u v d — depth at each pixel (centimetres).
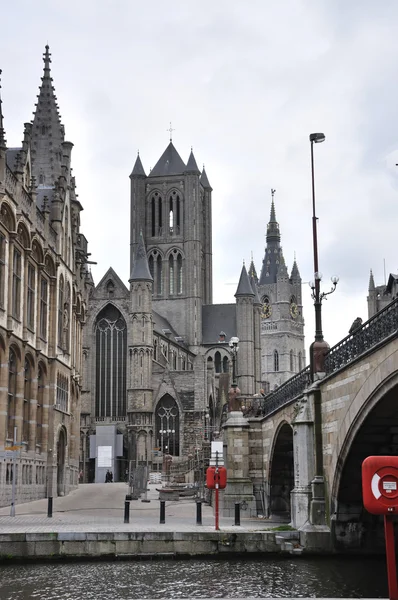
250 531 3772
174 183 19050
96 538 3609
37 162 8294
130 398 13888
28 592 2861
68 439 7262
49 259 6700
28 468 6097
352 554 3706
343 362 3619
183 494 7531
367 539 3731
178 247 18788
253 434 5531
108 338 14325
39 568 3400
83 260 8369
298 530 3778
